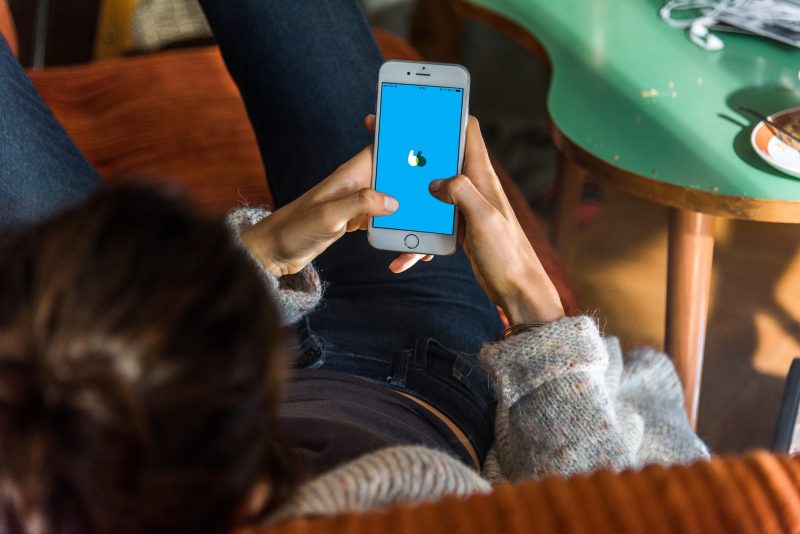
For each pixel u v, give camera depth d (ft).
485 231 2.68
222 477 1.45
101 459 1.36
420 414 3.05
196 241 1.47
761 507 1.68
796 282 5.80
